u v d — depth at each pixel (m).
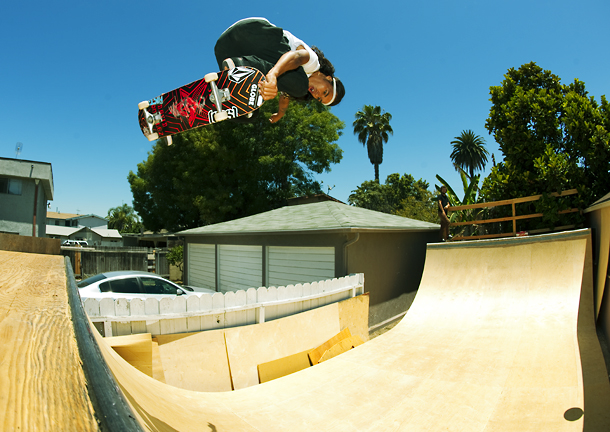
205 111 1.88
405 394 3.75
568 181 8.76
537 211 8.92
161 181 23.00
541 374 3.87
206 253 13.25
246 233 9.91
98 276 6.76
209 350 4.37
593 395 3.31
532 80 10.64
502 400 3.47
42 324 0.85
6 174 15.83
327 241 8.10
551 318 5.14
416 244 10.79
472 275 6.87
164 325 4.23
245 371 4.58
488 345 4.81
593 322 5.22
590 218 7.69
